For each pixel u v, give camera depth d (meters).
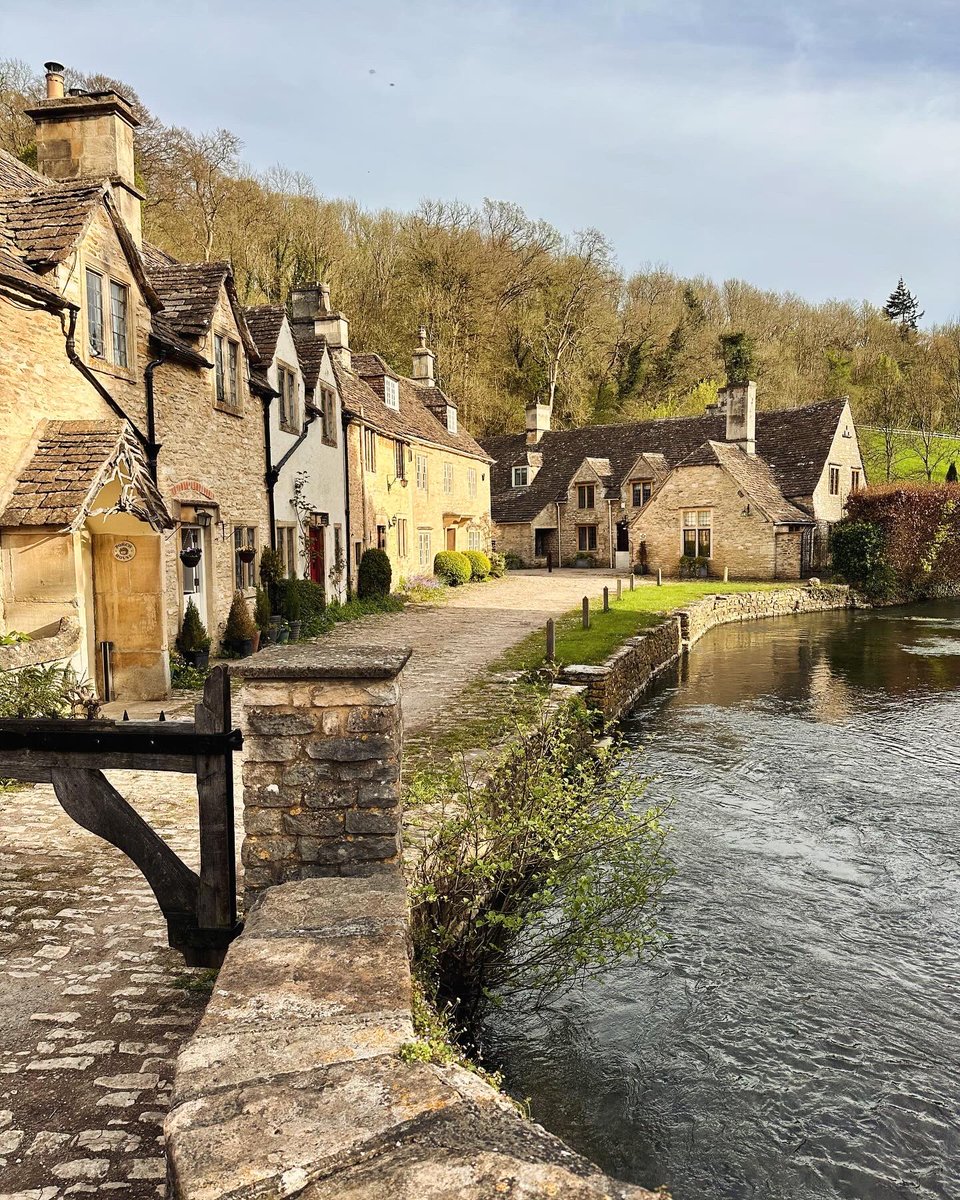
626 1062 5.30
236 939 3.07
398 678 4.12
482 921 5.21
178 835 6.43
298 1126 1.99
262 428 18.00
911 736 13.43
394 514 29.83
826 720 14.59
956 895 7.76
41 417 10.40
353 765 3.97
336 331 27.89
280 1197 1.76
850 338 78.88
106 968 4.27
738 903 7.54
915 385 63.66
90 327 11.67
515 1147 1.94
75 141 13.18
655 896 7.41
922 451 58.19
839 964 6.54
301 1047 2.34
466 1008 5.36
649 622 20.84
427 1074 2.21
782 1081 5.18
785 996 6.09
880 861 8.51
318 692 3.96
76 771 3.99
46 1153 2.93
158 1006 3.90
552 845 5.57
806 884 7.96
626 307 66.44
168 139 39.62
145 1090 3.27
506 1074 5.14
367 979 2.73
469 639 18.38
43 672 8.66
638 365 64.69
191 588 14.79
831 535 36.47
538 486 49.44
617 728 13.86
